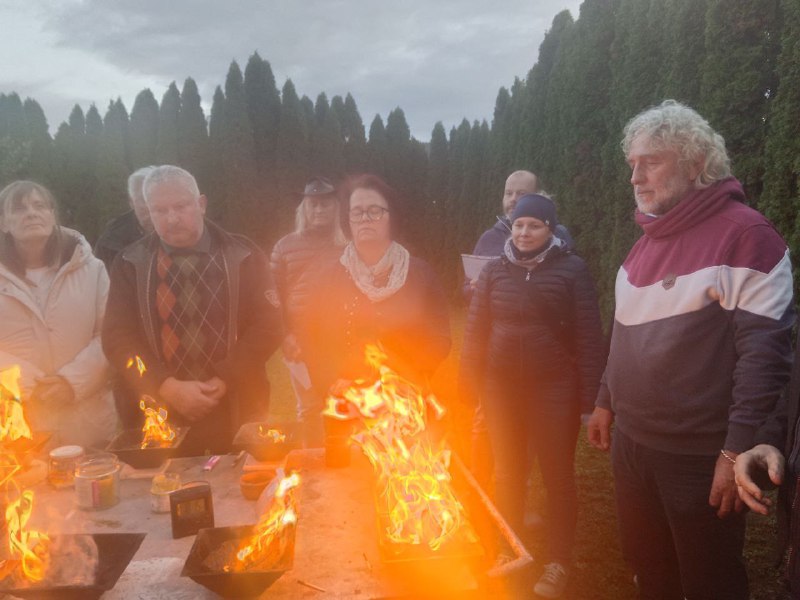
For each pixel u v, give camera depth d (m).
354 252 2.59
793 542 1.48
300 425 2.22
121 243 3.48
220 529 1.48
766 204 4.40
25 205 2.56
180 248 2.67
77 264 2.73
